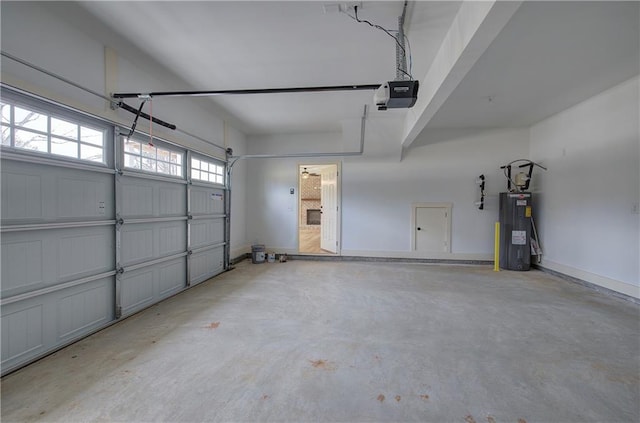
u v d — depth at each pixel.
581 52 2.87
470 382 1.90
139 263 3.17
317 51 2.86
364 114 4.83
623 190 3.61
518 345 2.40
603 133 3.89
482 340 2.49
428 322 2.87
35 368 2.03
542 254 5.17
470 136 5.69
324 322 2.87
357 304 3.39
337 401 1.72
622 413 1.63
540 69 3.24
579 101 4.23
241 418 1.58
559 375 1.98
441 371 2.03
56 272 2.31
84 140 2.56
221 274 4.88
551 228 4.94
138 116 2.95
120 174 2.90
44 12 2.17
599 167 3.96
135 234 3.12
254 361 2.15
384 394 1.78
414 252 5.88
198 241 4.36
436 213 5.81
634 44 2.72
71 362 2.12
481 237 5.68
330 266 5.54
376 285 4.20
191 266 4.18
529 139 5.54
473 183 5.69
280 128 5.76
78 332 2.50
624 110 3.58
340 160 6.06
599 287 3.94
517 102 4.28
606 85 3.68
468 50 2.15
